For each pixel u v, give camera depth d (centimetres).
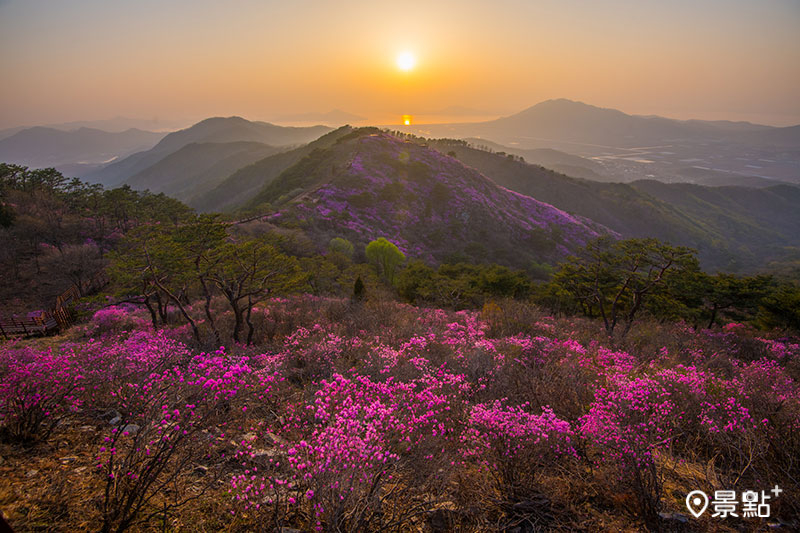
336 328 1031
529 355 790
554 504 319
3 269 2820
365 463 297
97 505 268
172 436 315
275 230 4447
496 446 350
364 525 273
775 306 2102
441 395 489
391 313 1345
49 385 393
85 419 397
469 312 1677
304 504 287
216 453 351
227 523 269
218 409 401
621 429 365
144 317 1498
